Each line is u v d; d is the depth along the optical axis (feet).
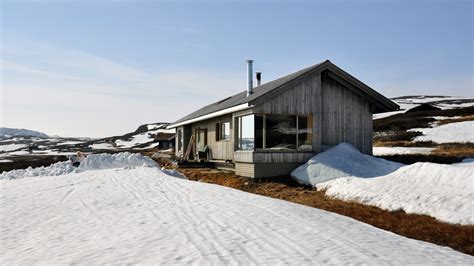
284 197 44.21
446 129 121.60
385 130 147.95
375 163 56.34
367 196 38.81
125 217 28.40
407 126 143.95
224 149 69.15
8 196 39.60
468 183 34.30
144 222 26.43
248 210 30.63
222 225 25.31
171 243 20.97
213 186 45.78
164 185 46.50
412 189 37.58
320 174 51.47
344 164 53.88
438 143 101.65
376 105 65.05
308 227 25.29
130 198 37.32
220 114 65.67
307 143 59.21
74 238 22.67
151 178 53.67
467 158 62.49
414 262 18.52
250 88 69.82
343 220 29.19
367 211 34.47
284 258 18.42
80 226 25.88
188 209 31.09
